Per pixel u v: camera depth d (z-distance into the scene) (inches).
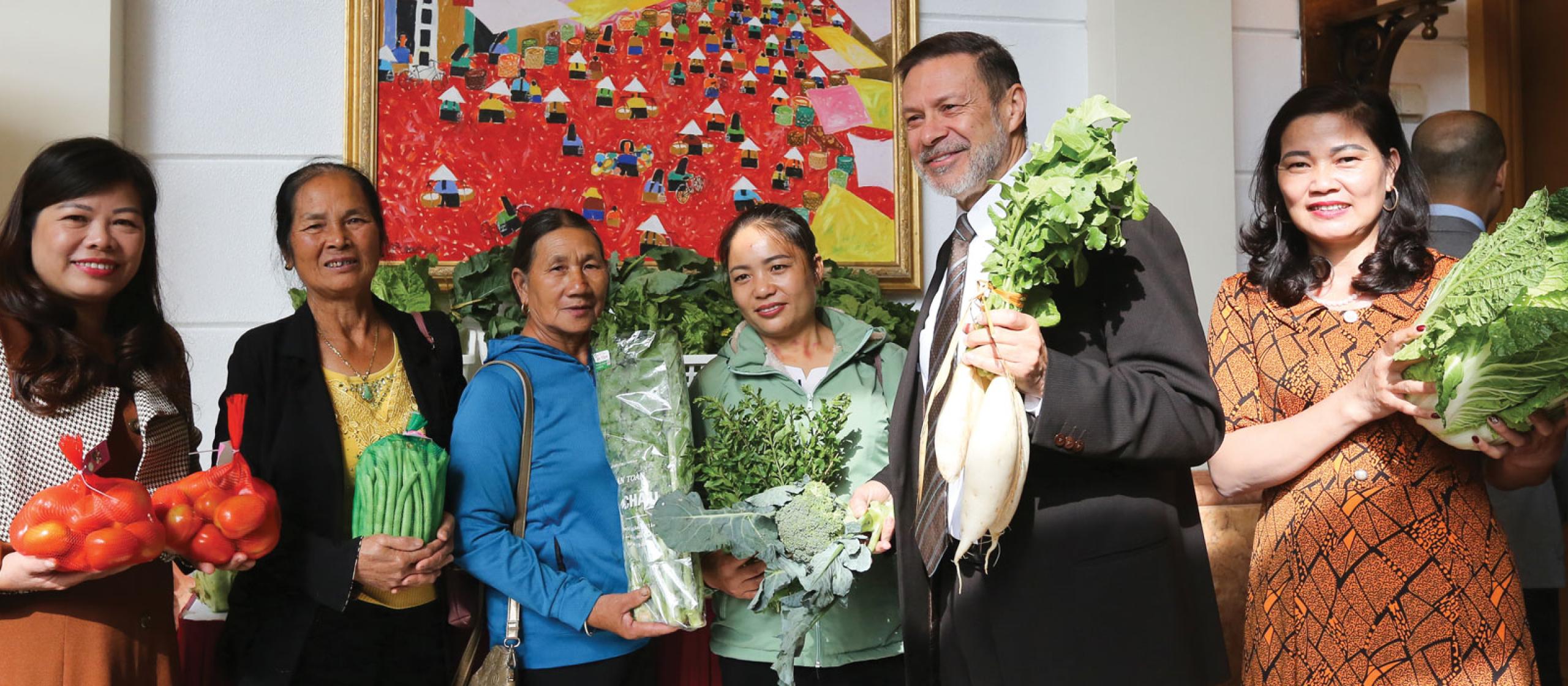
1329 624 71.4
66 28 125.8
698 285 128.2
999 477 60.7
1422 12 147.5
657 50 143.9
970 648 71.1
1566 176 158.6
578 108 141.5
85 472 67.9
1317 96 76.1
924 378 75.1
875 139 150.0
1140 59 150.0
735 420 84.8
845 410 87.1
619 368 86.7
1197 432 64.9
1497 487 75.7
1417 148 116.8
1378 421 71.7
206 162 134.8
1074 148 62.4
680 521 76.5
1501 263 63.9
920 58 75.8
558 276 87.9
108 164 74.1
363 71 135.1
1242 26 158.4
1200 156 151.1
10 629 68.6
